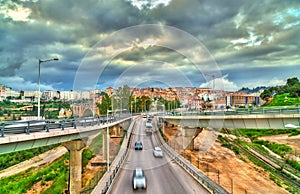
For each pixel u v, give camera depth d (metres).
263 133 61.03
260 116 28.44
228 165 36.97
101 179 24.25
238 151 45.88
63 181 35.72
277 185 29.58
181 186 22.53
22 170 45.09
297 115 25.02
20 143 18.56
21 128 19.16
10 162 49.41
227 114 33.38
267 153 46.41
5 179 39.75
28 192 33.66
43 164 49.06
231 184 28.22
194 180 24.52
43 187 35.03
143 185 21.59
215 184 22.61
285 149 46.34
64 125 24.91
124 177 24.84
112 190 21.38
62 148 61.03
